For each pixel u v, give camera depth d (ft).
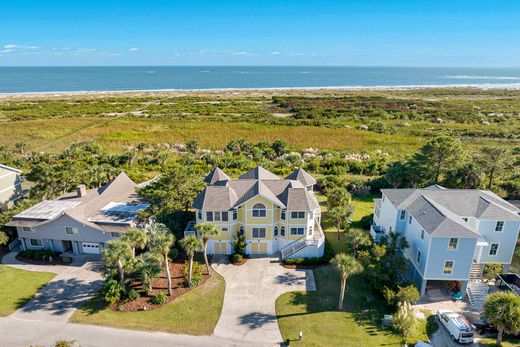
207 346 92.53
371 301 110.73
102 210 145.18
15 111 453.17
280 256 138.21
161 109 506.89
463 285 110.01
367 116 467.11
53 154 255.09
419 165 186.29
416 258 116.67
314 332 97.50
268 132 354.33
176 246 138.41
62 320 101.71
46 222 133.39
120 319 102.32
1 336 95.09
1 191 167.73
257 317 103.86
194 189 150.92
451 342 94.02
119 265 108.58
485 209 118.21
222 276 124.26
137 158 258.37
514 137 336.08
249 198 130.93
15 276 123.54
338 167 234.79
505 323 86.79
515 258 131.95
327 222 168.25
